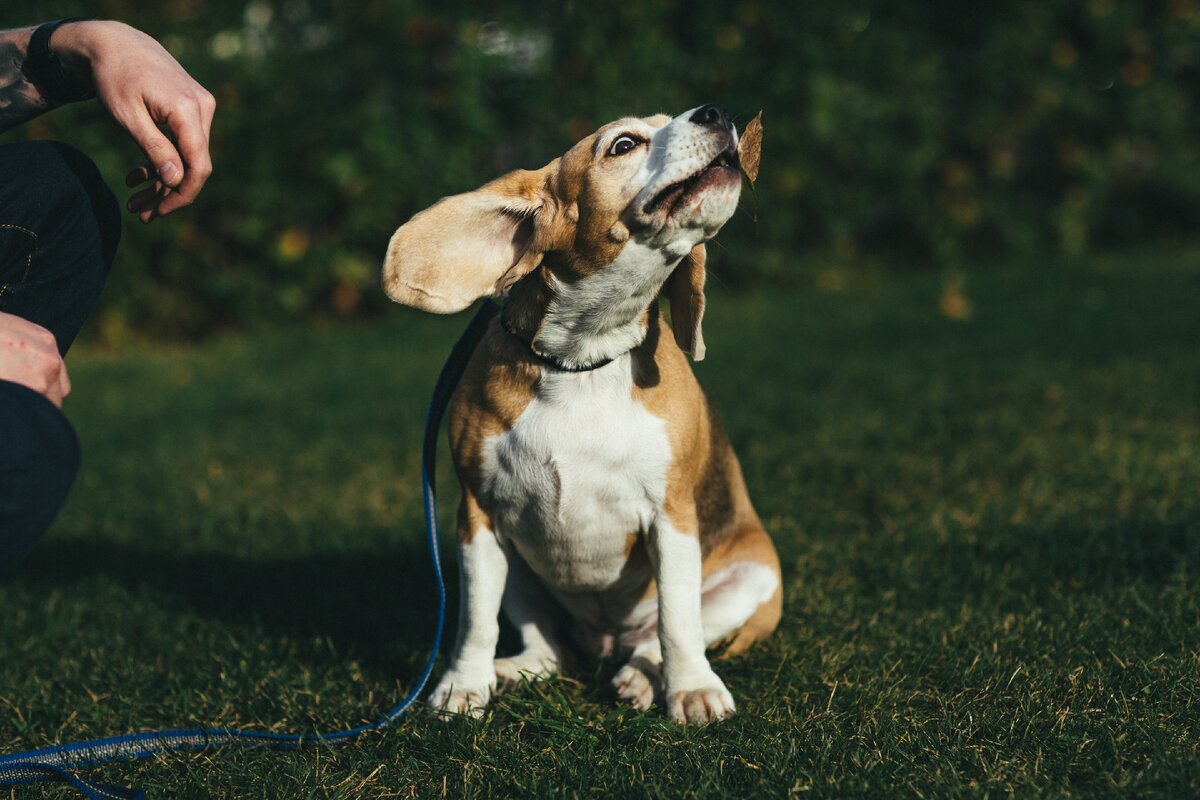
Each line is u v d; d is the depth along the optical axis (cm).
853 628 293
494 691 264
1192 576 305
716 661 281
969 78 961
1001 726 233
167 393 652
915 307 795
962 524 366
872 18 903
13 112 217
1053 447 441
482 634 261
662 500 256
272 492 457
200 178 207
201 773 229
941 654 270
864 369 605
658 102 814
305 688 271
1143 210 1050
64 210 209
